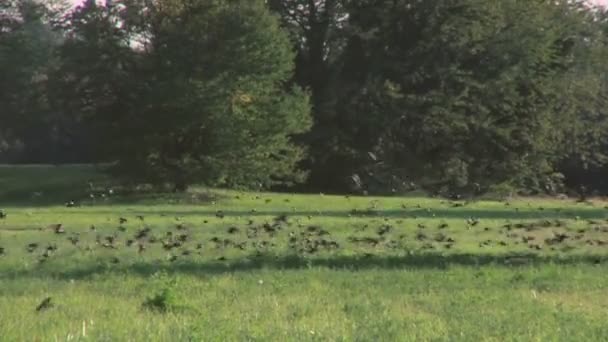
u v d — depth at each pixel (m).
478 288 46.31
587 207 137.12
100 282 48.41
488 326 33.88
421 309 38.84
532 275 51.53
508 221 97.88
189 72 153.88
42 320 34.81
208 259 59.66
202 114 151.00
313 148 193.50
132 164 155.00
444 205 132.38
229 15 153.00
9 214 108.56
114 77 156.88
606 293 45.09
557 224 90.50
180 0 155.62
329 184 198.12
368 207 126.12
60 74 160.88
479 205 133.00
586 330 33.06
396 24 199.12
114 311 37.44
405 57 197.62
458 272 52.97
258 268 55.16
